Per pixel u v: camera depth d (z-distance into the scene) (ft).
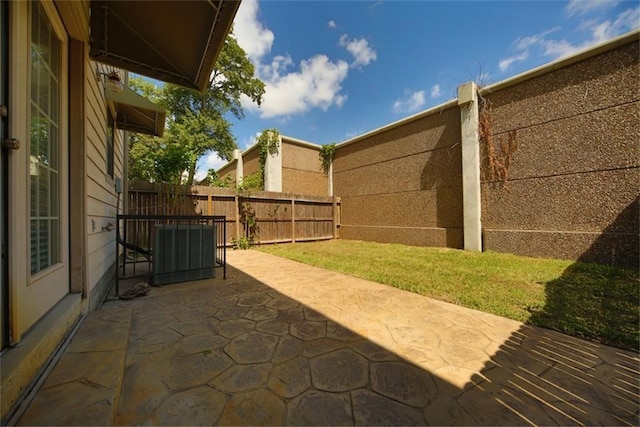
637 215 13.12
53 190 5.99
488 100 19.04
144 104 13.12
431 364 5.45
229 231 23.35
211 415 3.94
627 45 13.46
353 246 24.53
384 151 27.27
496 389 4.70
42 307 5.23
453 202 21.52
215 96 40.78
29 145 4.57
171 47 8.77
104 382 4.16
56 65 6.23
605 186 14.08
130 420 3.77
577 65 15.06
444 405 4.28
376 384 4.78
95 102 9.15
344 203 32.07
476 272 13.19
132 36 8.34
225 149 43.50
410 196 24.82
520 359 5.66
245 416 3.95
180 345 6.06
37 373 4.19
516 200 17.56
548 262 14.84
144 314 7.96
